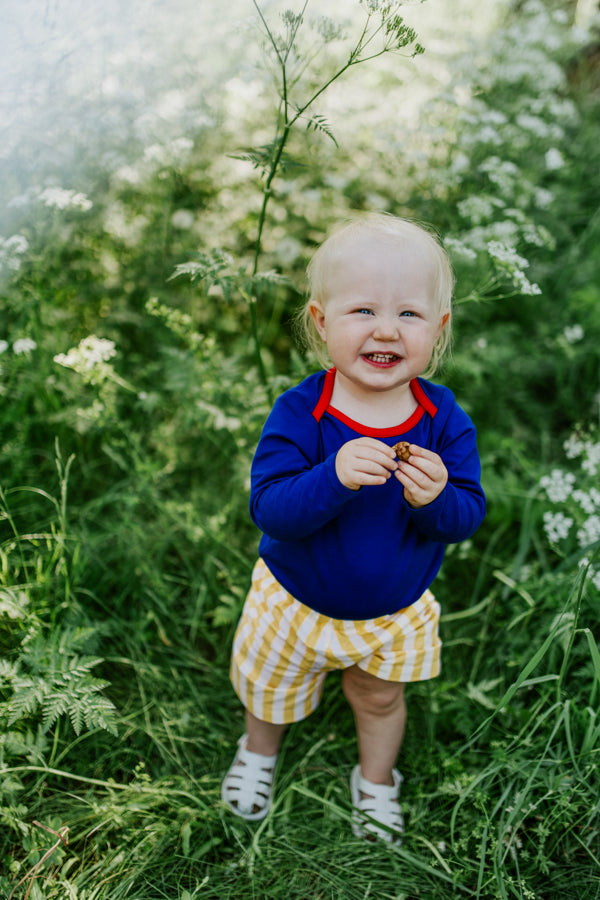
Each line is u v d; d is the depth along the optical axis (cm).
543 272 330
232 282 203
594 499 222
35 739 179
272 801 192
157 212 312
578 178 380
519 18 446
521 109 372
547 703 201
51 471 264
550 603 218
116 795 181
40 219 259
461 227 325
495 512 262
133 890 166
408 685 216
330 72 333
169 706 211
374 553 147
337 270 137
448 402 154
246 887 169
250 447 244
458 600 250
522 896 164
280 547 155
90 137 286
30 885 154
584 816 174
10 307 264
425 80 383
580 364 324
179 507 244
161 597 239
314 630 162
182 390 243
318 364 222
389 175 344
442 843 178
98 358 231
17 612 189
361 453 129
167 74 317
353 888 169
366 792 186
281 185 315
